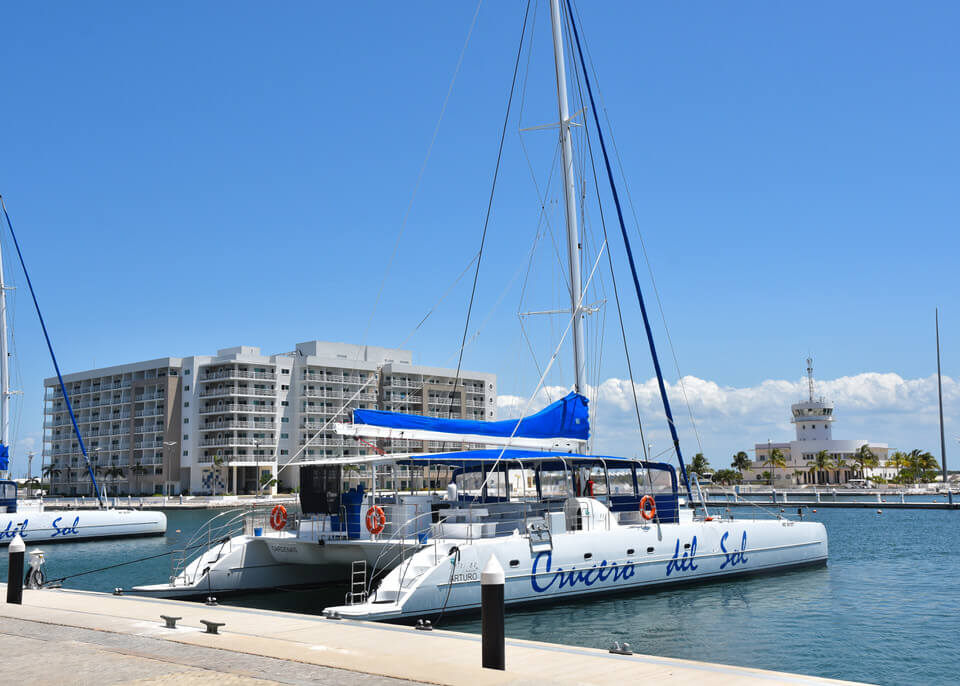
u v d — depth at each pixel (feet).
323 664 24.70
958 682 37.37
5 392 121.39
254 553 54.70
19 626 31.99
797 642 44.88
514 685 21.85
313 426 317.63
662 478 62.69
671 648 42.78
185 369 317.01
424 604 43.55
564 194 64.59
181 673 23.61
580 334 62.64
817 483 449.06
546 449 56.80
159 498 282.15
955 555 96.89
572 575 51.21
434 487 59.41
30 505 121.29
